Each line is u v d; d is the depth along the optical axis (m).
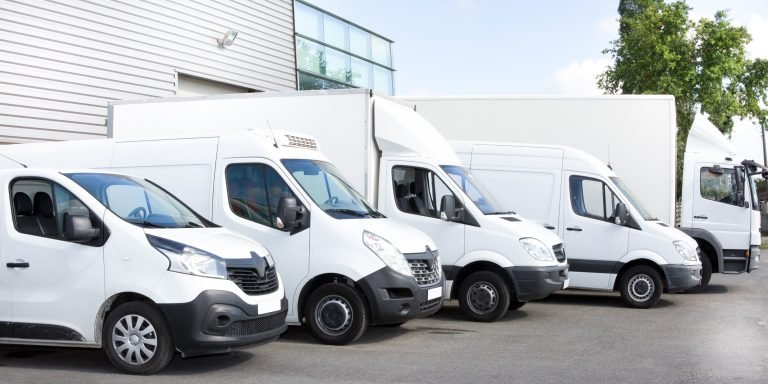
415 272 8.61
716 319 10.88
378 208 10.45
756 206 14.70
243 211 8.78
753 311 11.82
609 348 8.43
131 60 15.98
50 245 6.96
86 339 6.84
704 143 15.02
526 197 12.55
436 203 10.59
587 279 12.33
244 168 8.86
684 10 31.27
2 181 7.21
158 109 11.72
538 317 11.03
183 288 6.62
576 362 7.59
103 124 15.36
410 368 7.26
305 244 8.49
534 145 12.68
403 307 8.43
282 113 10.88
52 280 6.92
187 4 17.39
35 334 6.95
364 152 10.38
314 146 9.58
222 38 18.20
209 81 18.17
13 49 13.70
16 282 6.99
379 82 24.17
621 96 14.37
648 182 14.26
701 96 30.88
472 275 10.52
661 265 12.03
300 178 8.77
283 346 8.40
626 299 12.27
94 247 6.87
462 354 8.00
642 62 31.30
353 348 8.30
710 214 14.70
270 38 19.92
